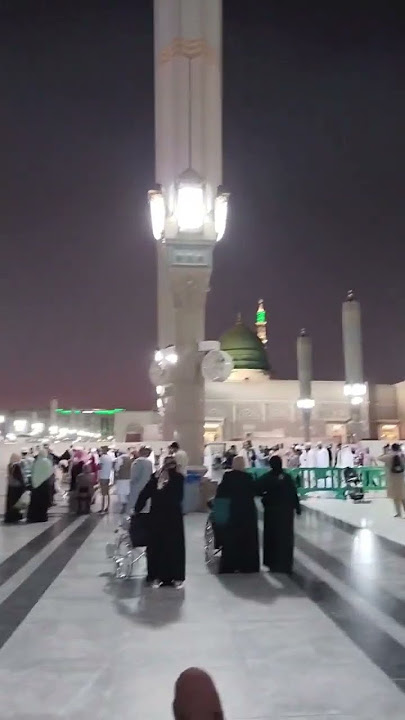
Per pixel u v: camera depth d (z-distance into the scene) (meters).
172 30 16.83
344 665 5.35
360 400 47.91
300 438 55.59
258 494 9.34
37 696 4.72
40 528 14.48
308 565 9.66
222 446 39.03
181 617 6.80
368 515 16.45
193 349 16.44
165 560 8.34
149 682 4.98
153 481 8.59
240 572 9.11
